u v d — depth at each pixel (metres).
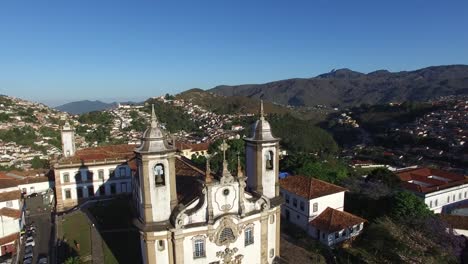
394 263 43.59
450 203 69.38
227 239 36.47
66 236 52.66
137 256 43.94
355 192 66.75
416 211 52.81
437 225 48.34
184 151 104.06
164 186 33.88
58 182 70.00
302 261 44.88
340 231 51.34
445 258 43.25
